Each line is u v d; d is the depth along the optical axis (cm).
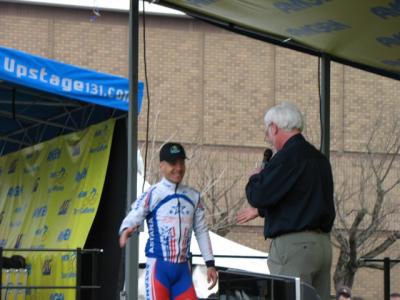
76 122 1109
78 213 1028
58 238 1047
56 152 1142
